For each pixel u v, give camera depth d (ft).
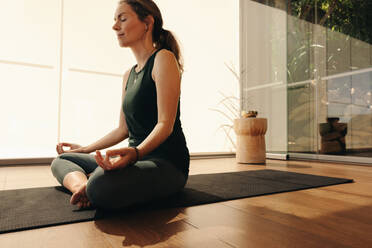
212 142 13.35
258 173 7.40
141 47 4.19
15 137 9.20
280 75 12.07
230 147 13.99
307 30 11.67
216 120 13.50
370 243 2.53
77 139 10.18
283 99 11.93
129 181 3.17
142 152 3.25
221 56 13.75
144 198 3.44
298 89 11.95
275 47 12.31
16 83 9.20
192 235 2.73
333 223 3.15
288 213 3.58
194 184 5.64
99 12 10.58
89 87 10.38
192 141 12.74
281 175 6.98
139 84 3.96
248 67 13.60
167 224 3.08
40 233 2.78
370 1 9.53
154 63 3.88
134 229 2.90
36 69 9.50
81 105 10.24
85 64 10.30
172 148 4.01
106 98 10.70
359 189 5.24
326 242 2.56
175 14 12.22
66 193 4.64
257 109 13.15
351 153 9.99
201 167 9.09
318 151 11.19
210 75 13.33
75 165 4.52
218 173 7.41
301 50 11.90
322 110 11.05
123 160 3.10
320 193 4.88
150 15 4.09
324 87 10.98
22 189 5.00
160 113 3.61
